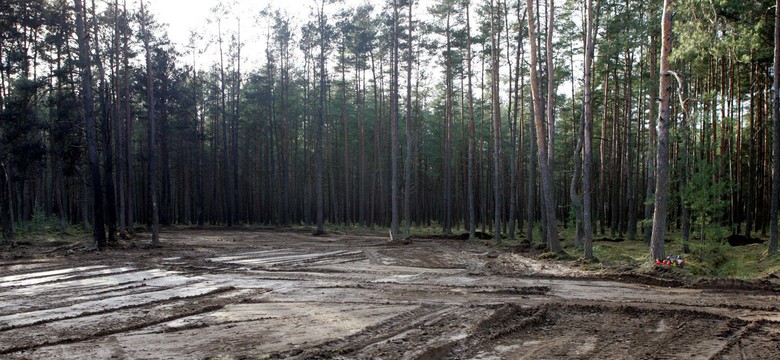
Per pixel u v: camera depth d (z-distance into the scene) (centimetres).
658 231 1684
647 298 1262
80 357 792
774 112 1995
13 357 797
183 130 5209
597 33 2920
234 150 5222
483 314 1089
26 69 3394
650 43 2770
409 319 1048
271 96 5328
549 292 1376
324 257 2356
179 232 4256
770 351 805
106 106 2806
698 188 2098
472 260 2222
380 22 3966
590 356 796
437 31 3509
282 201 5844
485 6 3275
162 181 5222
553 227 2256
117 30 3331
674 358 780
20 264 2062
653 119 2802
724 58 2608
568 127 4581
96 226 2603
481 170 4281
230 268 1939
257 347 838
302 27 4291
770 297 1253
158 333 946
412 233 4012
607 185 4244
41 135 3841
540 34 2895
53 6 2881
